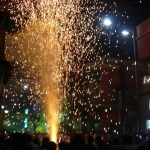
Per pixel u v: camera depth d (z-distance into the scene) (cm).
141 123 3944
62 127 4653
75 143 839
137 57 2959
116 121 4781
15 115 6247
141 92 4109
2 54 1816
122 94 2289
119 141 1071
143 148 992
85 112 4841
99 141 1004
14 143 660
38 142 1012
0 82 1505
